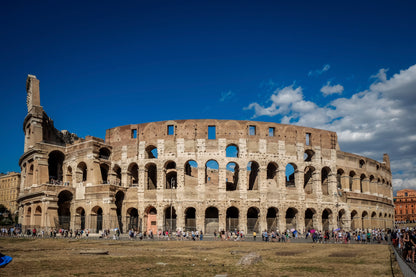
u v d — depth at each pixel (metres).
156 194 91.88
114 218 87.38
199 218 89.88
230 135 95.12
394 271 28.45
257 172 96.88
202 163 92.94
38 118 104.38
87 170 94.44
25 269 29.31
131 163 96.31
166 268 30.53
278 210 93.31
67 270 28.95
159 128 95.81
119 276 26.28
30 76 108.56
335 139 106.06
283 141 98.00
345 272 28.55
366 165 116.44
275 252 47.12
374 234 79.88
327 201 100.25
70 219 94.12
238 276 26.41
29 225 90.62
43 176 94.50
